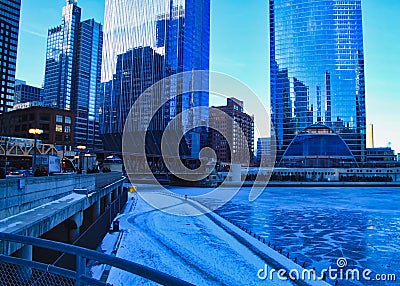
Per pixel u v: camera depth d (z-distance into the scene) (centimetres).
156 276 264
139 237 2380
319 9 16125
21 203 1216
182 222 3175
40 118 9119
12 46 14575
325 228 3194
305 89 15725
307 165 14038
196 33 8069
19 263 333
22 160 7150
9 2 14450
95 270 1515
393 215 4147
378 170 11612
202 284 1490
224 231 2806
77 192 1983
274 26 16612
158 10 10706
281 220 3672
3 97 14138
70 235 1694
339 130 15325
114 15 12612
